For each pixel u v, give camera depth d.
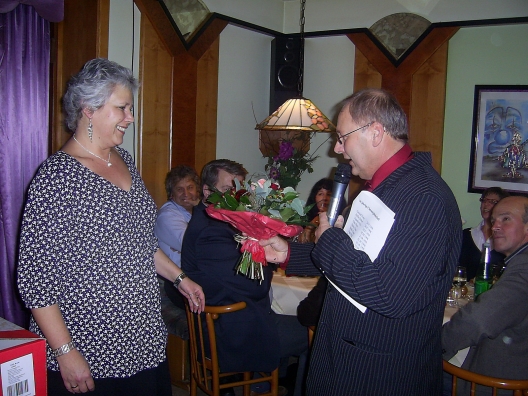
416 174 1.24
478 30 3.71
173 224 2.80
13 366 1.07
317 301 1.90
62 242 1.34
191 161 3.55
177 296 2.49
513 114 3.64
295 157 3.94
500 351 1.69
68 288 1.36
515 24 3.57
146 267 1.50
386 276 1.15
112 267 1.40
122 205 1.44
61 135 2.97
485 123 3.74
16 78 2.54
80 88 1.39
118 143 1.46
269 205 1.40
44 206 1.32
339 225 1.35
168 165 3.39
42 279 1.31
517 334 1.67
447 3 3.70
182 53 3.39
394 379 1.25
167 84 3.33
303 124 3.11
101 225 1.39
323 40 4.24
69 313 1.37
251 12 3.98
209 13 3.61
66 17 2.94
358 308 1.25
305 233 2.71
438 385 1.33
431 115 3.83
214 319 2.03
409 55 3.82
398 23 3.88
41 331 1.38
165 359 1.59
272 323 2.12
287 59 4.23
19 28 2.52
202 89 3.63
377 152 1.29
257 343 2.09
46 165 1.37
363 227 1.23
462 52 3.78
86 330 1.38
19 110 2.56
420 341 1.25
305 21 4.25
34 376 1.11
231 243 2.05
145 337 1.48
